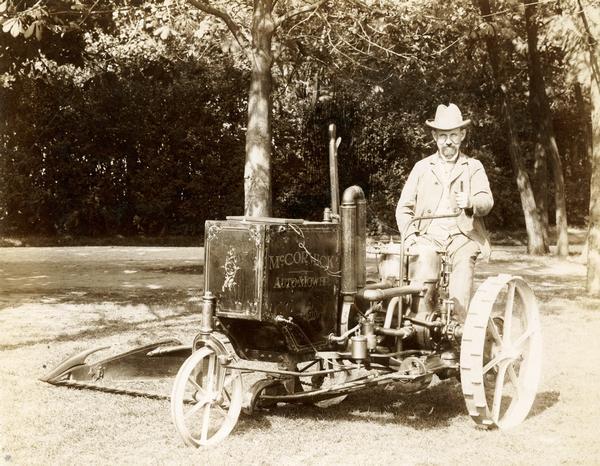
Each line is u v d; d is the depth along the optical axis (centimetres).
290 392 610
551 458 538
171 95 2347
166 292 1321
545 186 2238
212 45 1941
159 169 2369
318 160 2503
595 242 1384
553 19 1465
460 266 673
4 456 514
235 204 2416
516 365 699
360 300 626
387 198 2452
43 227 2355
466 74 2397
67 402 644
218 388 568
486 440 579
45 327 983
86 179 2348
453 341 641
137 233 2427
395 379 586
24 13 1023
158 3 1255
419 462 522
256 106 1119
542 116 2172
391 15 1252
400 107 2441
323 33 1293
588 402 688
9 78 2016
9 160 2288
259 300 548
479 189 682
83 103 2306
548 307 1219
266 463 513
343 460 524
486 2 1700
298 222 575
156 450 537
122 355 667
